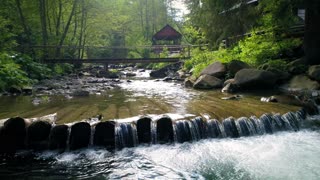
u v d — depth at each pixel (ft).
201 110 25.30
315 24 39.22
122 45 149.69
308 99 29.12
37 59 63.93
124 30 152.05
